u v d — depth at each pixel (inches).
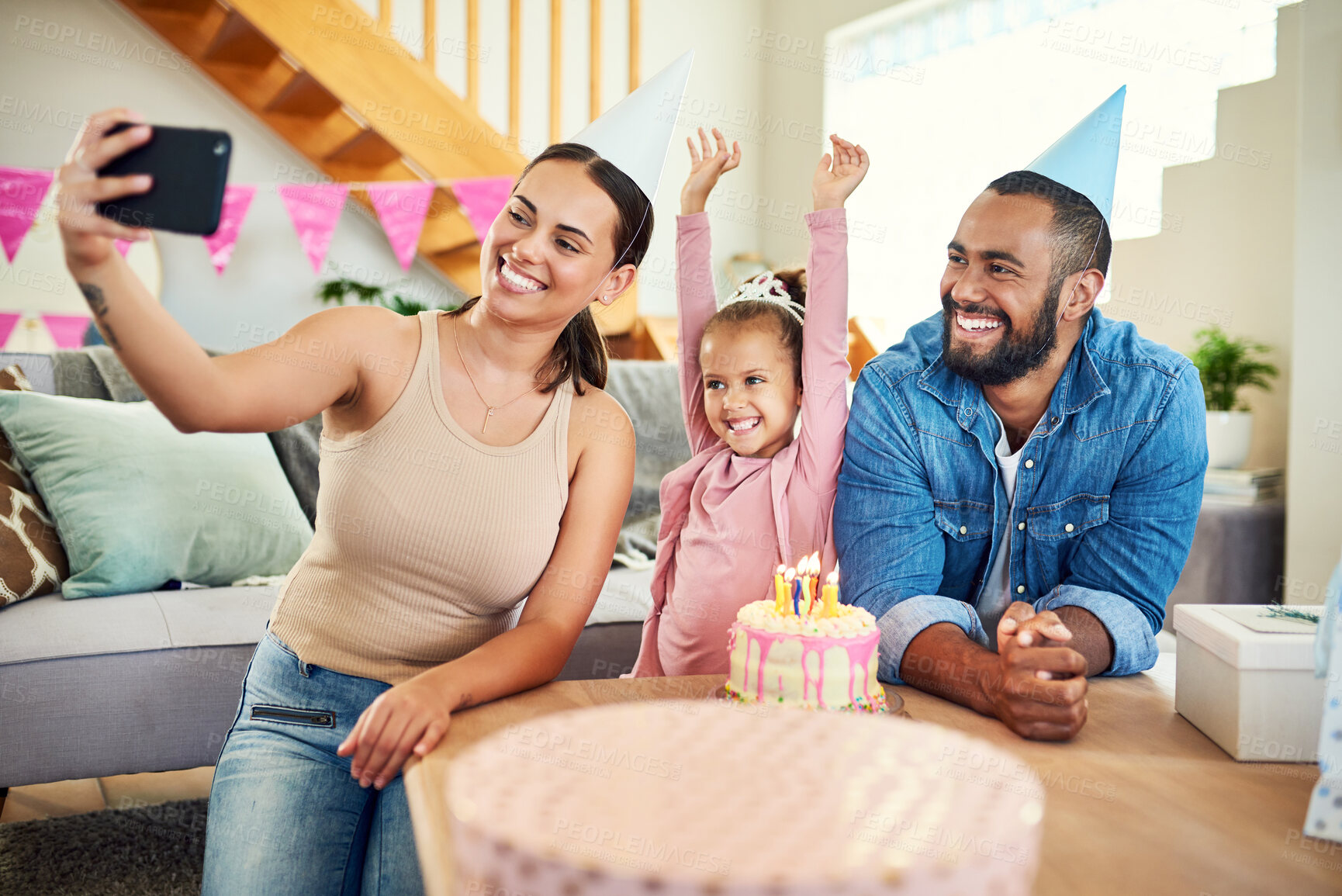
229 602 65.1
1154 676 38.9
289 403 37.4
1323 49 86.3
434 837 23.0
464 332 42.0
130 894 56.7
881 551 42.9
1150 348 41.1
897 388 43.4
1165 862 22.8
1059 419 41.3
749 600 46.5
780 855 17.3
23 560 63.1
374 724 30.9
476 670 34.2
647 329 174.1
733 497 47.4
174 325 31.8
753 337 48.0
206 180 26.6
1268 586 92.0
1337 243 86.5
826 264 46.1
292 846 37.4
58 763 55.9
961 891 16.9
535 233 39.1
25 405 68.6
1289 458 90.0
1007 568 44.8
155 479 68.9
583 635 67.7
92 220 26.9
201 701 59.2
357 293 167.6
